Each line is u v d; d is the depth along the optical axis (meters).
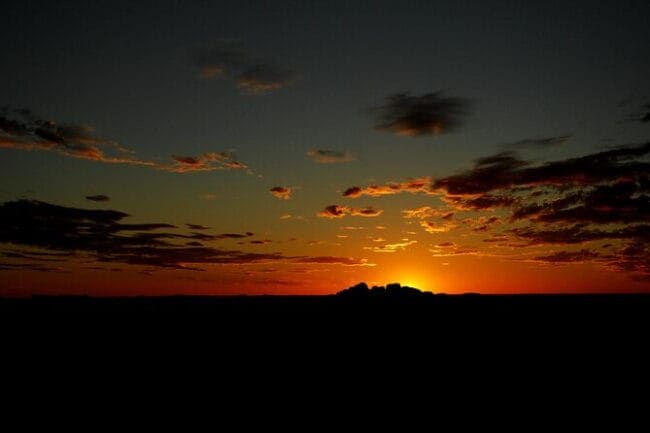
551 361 25.52
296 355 27.84
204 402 18.92
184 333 36.09
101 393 20.08
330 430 15.86
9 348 29.47
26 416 17.17
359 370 24.00
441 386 21.06
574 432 15.50
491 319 42.53
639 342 30.27
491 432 15.54
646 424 16.19
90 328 38.25
